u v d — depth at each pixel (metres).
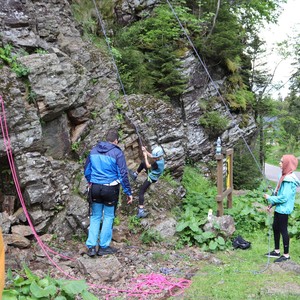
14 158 6.27
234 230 6.94
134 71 11.80
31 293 3.59
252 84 19.08
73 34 8.72
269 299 4.53
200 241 6.56
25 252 5.67
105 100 8.33
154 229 6.89
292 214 7.83
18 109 6.29
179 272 5.51
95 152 5.88
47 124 6.91
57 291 3.89
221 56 14.10
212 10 14.98
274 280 5.17
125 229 6.91
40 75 6.70
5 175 6.45
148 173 7.48
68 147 7.21
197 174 12.49
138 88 11.79
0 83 6.20
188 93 13.25
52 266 5.50
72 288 3.68
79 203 6.78
